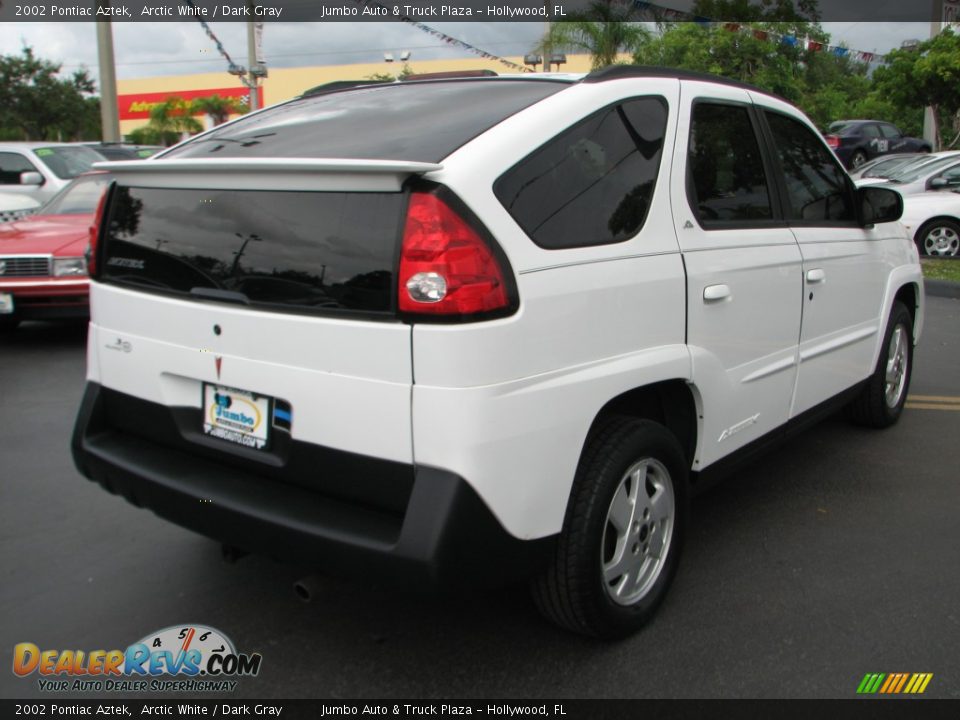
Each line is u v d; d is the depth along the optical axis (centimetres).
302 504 252
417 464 233
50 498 421
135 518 399
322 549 242
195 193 275
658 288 286
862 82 3891
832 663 284
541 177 256
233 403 270
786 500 422
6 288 705
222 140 321
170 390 287
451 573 231
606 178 278
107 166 281
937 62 2291
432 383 229
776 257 354
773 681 275
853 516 403
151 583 338
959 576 344
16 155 1202
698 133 326
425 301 227
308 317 247
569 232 260
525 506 243
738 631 303
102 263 308
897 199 432
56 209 870
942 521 398
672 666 282
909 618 312
